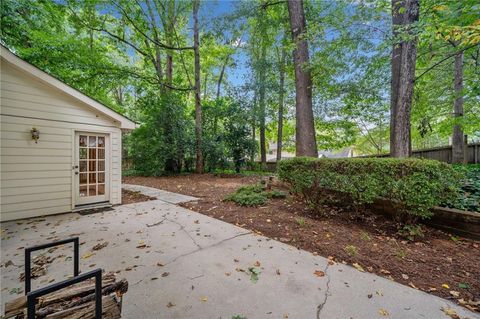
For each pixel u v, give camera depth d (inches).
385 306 67.9
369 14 223.6
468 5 135.7
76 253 66.7
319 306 68.2
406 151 166.2
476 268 88.0
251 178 386.3
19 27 280.4
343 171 139.2
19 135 156.2
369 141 600.1
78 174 183.0
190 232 131.0
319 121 474.9
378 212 144.4
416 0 150.3
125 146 519.2
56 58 298.7
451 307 67.2
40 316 46.1
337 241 114.3
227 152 463.2
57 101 171.6
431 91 333.4
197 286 78.5
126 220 154.4
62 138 174.2
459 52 173.0
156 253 104.0
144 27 401.4
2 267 91.4
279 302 70.1
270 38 370.3
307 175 155.8
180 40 454.3
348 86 272.4
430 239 115.0
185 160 474.6
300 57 246.4
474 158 333.1
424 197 109.9
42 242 117.1
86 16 351.3
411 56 163.5
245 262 95.6
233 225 143.3
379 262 93.9
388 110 375.6
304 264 93.7
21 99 156.1
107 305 51.8
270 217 153.8
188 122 444.5
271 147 1101.1
